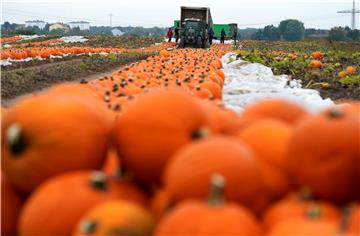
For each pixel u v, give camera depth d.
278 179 8.55
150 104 9.05
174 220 6.86
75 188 8.26
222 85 37.72
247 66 61.75
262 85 40.16
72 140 8.80
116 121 9.79
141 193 9.09
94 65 74.81
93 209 7.89
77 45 174.50
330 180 7.64
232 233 6.61
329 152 7.62
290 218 7.14
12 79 50.31
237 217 6.79
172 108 8.94
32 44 174.50
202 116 9.17
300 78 56.50
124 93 23.53
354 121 7.77
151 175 9.02
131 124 9.05
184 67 48.06
